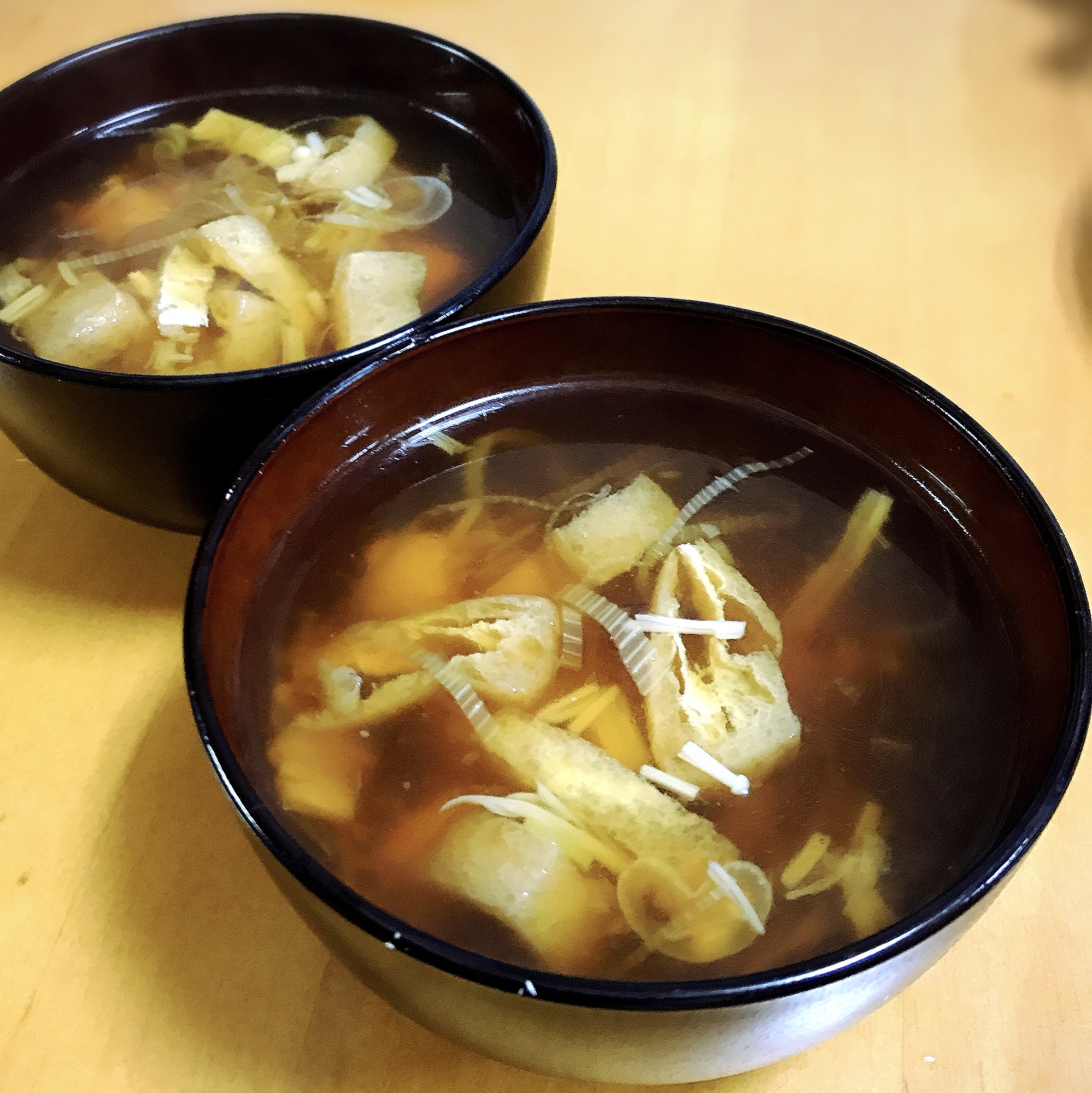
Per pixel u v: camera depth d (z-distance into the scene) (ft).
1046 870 0.83
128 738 0.89
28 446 0.88
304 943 0.81
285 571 0.83
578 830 0.74
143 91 1.13
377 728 0.78
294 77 1.15
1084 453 1.04
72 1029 0.78
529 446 0.91
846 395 0.87
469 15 1.51
